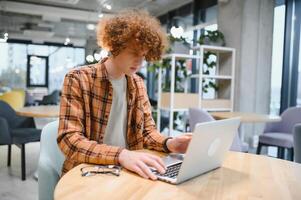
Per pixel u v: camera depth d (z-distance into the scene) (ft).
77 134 3.85
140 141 4.81
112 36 4.04
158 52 4.28
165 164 3.61
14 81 38.73
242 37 14.79
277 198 2.85
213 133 3.21
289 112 12.14
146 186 3.02
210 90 15.72
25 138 10.40
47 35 34.99
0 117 10.47
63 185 2.98
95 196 2.72
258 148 12.00
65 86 4.11
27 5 23.07
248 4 14.69
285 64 14.65
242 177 3.47
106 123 4.41
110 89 4.38
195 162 3.20
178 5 22.57
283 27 14.80
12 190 9.47
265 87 15.06
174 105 12.94
